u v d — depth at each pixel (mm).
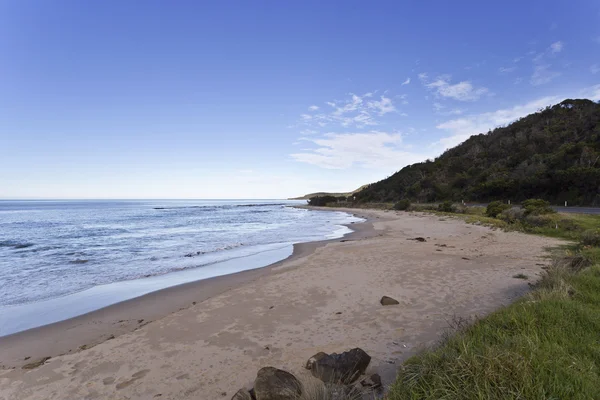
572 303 4266
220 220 38125
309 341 4617
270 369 3184
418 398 2502
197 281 9141
